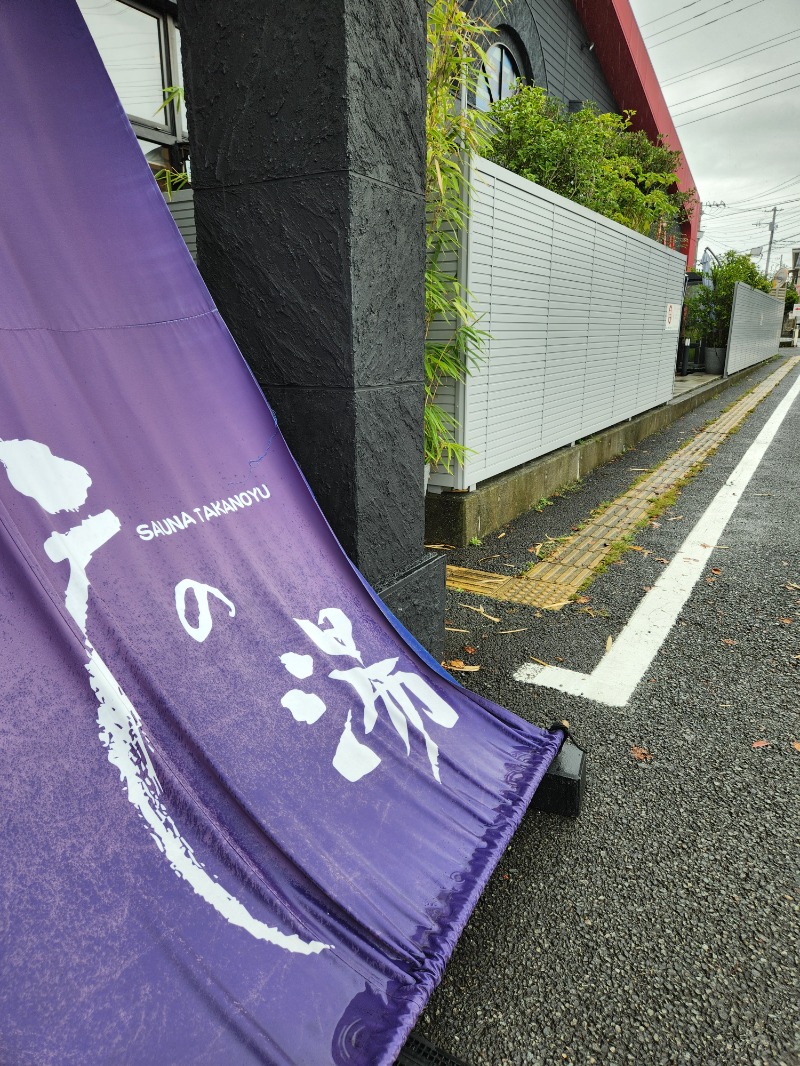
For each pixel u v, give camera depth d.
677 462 8.09
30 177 1.59
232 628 1.75
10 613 1.30
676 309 10.58
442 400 4.80
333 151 2.04
